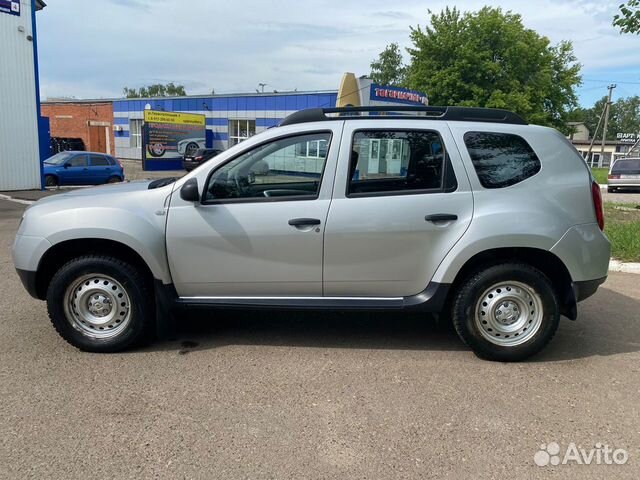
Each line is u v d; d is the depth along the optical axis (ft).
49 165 65.26
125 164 132.67
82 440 10.05
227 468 9.25
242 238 13.65
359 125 13.80
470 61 120.98
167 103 139.03
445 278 13.43
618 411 11.35
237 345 14.87
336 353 14.37
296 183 13.76
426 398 11.83
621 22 33.30
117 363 13.53
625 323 17.03
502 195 13.53
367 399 11.76
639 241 27.04
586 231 13.64
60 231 13.64
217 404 11.46
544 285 13.43
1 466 9.22
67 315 14.02
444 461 9.52
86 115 153.48
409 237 13.50
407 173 13.73
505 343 13.69
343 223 13.46
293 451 9.77
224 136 131.85
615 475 9.18
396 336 15.72
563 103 136.56
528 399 11.83
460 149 13.64
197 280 13.98
